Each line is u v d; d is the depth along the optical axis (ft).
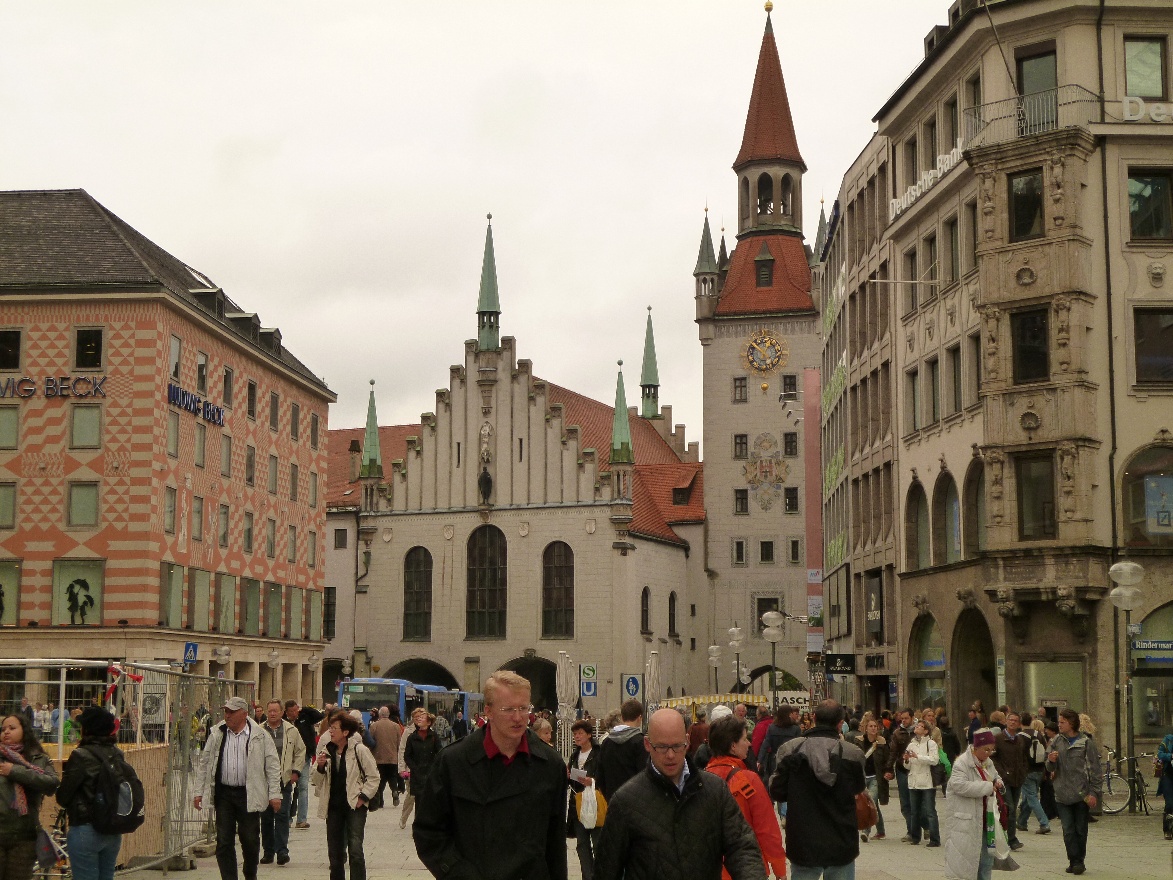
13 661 64.34
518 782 31.24
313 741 102.27
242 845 60.54
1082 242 136.36
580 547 315.37
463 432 326.44
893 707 175.94
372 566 330.13
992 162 140.26
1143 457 135.85
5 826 44.65
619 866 30.89
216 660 216.54
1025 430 136.87
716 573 347.36
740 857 30.81
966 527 150.61
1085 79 139.23
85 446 195.00
